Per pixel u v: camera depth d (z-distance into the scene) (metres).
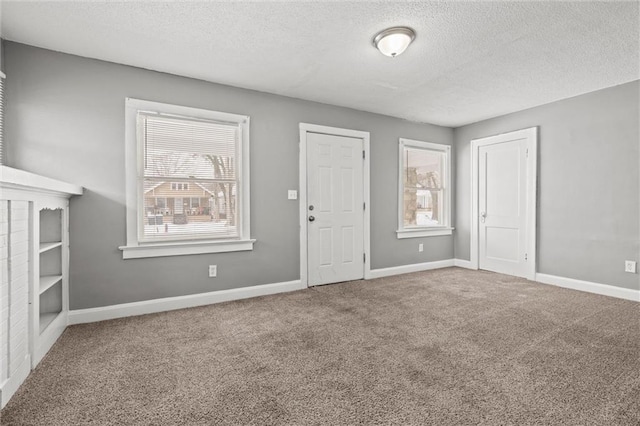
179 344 2.25
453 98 3.76
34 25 2.22
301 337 2.37
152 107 2.93
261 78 3.16
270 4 2.00
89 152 2.70
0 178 1.38
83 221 2.68
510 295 3.45
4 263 1.58
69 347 2.20
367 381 1.76
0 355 1.53
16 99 2.44
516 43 2.49
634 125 3.23
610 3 1.99
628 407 1.51
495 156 4.54
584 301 3.22
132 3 1.98
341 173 4.08
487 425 1.39
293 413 1.49
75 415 1.48
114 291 2.80
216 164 3.26
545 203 3.96
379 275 4.38
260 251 3.52
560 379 1.76
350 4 2.01
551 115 3.89
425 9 2.06
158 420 1.45
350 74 3.07
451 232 5.07
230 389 1.69
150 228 2.97
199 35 2.37
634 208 3.24
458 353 2.09
